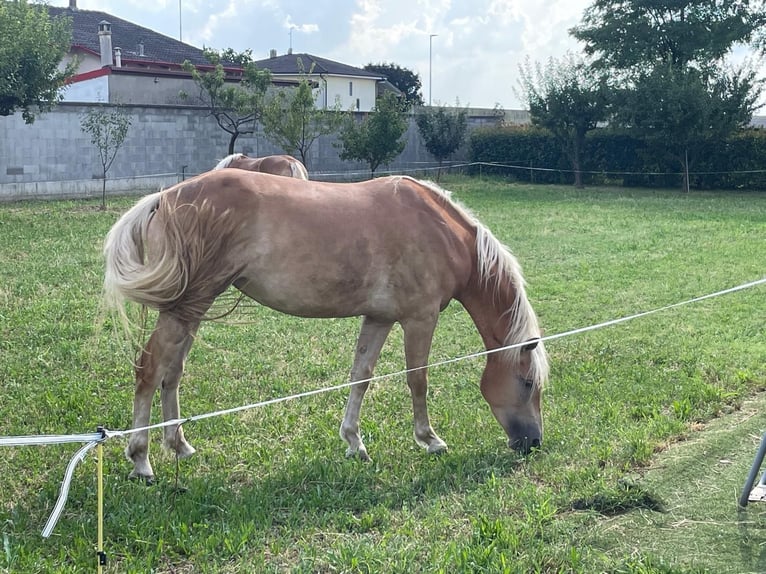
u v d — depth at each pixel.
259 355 7.38
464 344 7.99
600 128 30.52
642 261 12.52
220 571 3.71
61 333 7.76
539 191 26.70
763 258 12.66
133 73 27.12
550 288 10.51
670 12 30.06
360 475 4.79
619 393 6.32
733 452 5.15
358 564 3.71
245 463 5.00
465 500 4.45
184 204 4.55
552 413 5.87
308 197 4.83
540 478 4.83
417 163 31.84
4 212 17.45
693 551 3.91
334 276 4.79
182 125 24.66
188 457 5.04
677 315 9.09
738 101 26.64
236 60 28.59
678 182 28.95
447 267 5.07
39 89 18.33
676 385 6.53
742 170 27.92
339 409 6.03
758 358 7.32
